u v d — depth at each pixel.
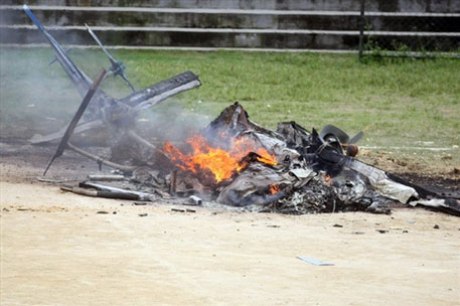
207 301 28.56
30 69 82.19
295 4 96.31
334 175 45.22
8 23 92.38
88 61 85.31
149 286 29.98
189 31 92.88
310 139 47.06
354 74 83.31
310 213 41.66
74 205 40.94
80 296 28.77
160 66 83.31
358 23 94.38
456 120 68.44
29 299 28.39
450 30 94.81
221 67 83.56
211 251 34.50
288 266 32.84
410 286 30.88
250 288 30.03
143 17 93.50
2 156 52.03
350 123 65.81
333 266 33.03
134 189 44.44
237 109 48.38
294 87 77.81
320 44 93.31
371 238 37.34
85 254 33.50
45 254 33.41
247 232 37.53
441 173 52.19
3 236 35.56
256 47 93.19
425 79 82.50
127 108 48.75
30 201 41.41
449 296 29.89
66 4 94.81
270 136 48.06
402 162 54.50
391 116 69.00
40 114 67.44
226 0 96.19
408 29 94.56
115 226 37.62
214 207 41.97
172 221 38.88
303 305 28.42
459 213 42.12
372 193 44.09
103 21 93.19
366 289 30.38
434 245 36.56
